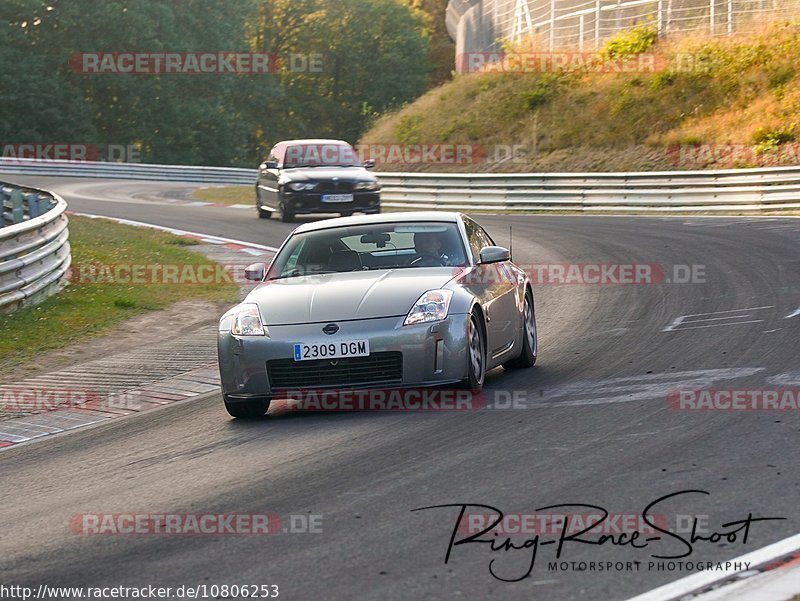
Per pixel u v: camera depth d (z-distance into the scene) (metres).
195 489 14.09
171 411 20.47
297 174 57.38
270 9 184.00
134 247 48.88
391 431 16.52
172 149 160.12
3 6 145.62
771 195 58.59
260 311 18.73
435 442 15.54
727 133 74.19
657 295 31.97
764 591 9.07
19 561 11.48
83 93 155.38
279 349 17.98
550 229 54.31
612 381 19.69
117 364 26.08
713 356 21.55
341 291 18.89
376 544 11.01
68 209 71.50
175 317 33.41
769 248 40.75
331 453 15.41
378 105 183.62
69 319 31.84
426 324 18.05
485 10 114.75
